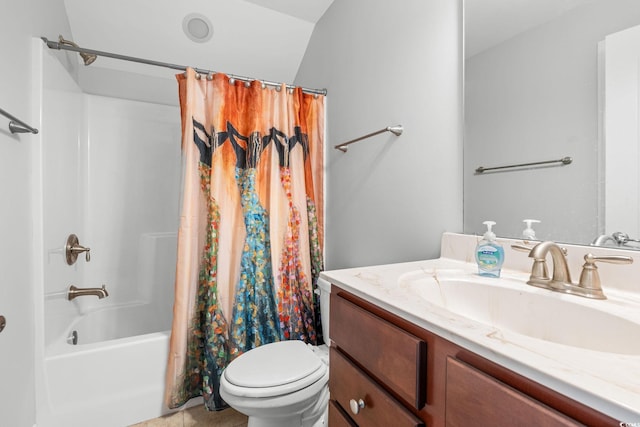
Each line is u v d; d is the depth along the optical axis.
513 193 0.93
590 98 0.76
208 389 1.39
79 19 1.75
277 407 1.08
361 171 1.58
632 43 0.69
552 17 0.83
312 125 1.87
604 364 0.39
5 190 0.99
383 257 1.43
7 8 1.01
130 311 2.06
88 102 1.97
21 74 1.11
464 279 0.84
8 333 1.00
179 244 1.42
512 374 0.41
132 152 2.10
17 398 1.06
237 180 1.55
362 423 0.68
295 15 2.02
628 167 0.69
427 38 1.19
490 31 0.98
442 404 0.50
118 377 1.34
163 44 1.98
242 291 1.48
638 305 0.62
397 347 0.59
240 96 1.58
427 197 1.20
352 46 1.66
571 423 0.34
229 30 2.02
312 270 1.75
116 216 2.06
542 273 0.77
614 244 0.72
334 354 0.81
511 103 0.93
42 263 1.22
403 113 1.31
